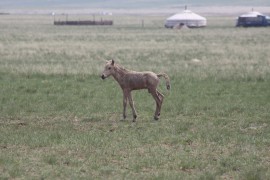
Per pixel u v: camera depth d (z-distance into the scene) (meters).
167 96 79.31
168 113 67.44
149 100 76.06
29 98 76.75
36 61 132.00
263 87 88.00
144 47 192.25
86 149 49.22
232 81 95.56
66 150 49.00
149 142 52.00
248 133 56.09
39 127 59.12
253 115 65.81
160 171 43.16
